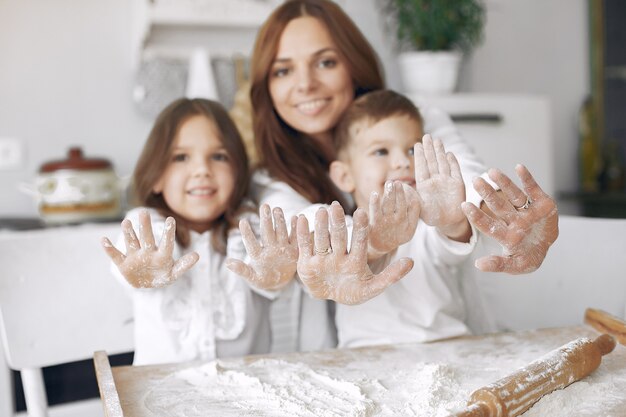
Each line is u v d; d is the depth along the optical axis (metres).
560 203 2.72
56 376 1.68
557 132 2.91
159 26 2.31
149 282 0.87
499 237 0.77
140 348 1.12
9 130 2.22
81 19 2.26
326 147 1.33
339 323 1.17
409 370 0.85
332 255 0.79
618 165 2.89
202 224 1.21
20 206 2.24
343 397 0.76
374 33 2.56
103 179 1.95
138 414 0.73
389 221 0.83
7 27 2.20
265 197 1.24
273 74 1.27
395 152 1.11
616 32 2.92
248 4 2.22
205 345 1.11
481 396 0.66
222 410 0.73
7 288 1.11
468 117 2.28
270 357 0.92
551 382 0.71
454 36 2.40
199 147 1.16
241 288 1.14
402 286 1.10
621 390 0.75
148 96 2.25
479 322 1.22
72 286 1.16
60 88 2.26
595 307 1.17
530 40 2.83
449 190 0.87
